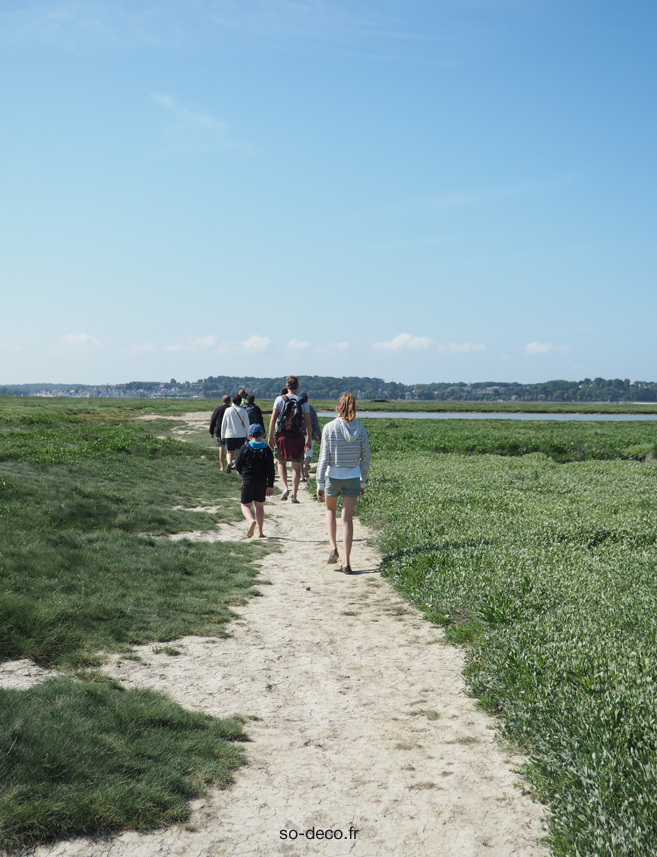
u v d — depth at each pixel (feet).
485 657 16.58
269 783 11.34
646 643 15.71
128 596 21.50
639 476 55.62
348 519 27.22
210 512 39.24
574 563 24.41
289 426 44.47
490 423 175.42
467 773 11.84
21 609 17.34
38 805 9.58
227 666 16.87
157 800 10.35
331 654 18.07
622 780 10.17
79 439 73.26
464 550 25.86
